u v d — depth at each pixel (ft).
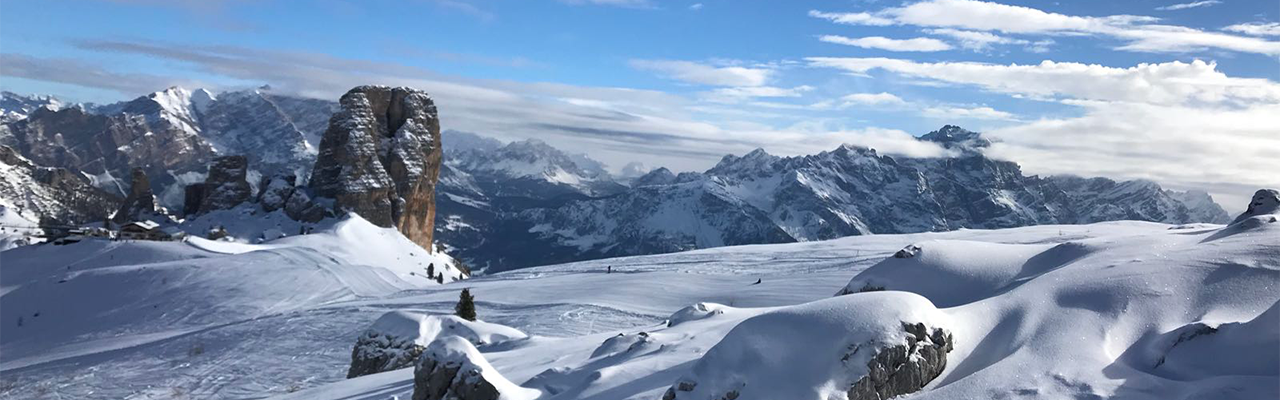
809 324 63.36
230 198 505.25
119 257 348.18
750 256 361.30
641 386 69.92
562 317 211.61
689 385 61.82
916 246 98.32
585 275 306.55
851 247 367.86
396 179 516.73
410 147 525.75
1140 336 63.36
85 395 157.89
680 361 76.64
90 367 180.45
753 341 63.41
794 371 60.64
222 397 152.46
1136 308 66.23
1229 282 68.08
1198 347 59.82
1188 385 55.47
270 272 312.09
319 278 310.24
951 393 59.00
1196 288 68.13
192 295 283.59
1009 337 66.33
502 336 139.03
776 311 66.23
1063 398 55.57
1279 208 110.01
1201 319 64.03
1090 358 60.54
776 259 338.75
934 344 63.72
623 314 215.92
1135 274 70.90
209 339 205.77
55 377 172.45
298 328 215.10
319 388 112.16
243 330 215.10
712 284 260.62
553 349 115.24
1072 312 67.41
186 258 347.97
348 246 391.04
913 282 93.40
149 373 172.65
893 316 63.46
